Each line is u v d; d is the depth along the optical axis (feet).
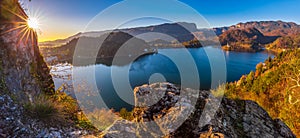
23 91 10.65
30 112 9.37
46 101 11.00
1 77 9.36
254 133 9.02
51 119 9.88
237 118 9.96
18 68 11.08
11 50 10.82
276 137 9.06
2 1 10.64
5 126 7.64
